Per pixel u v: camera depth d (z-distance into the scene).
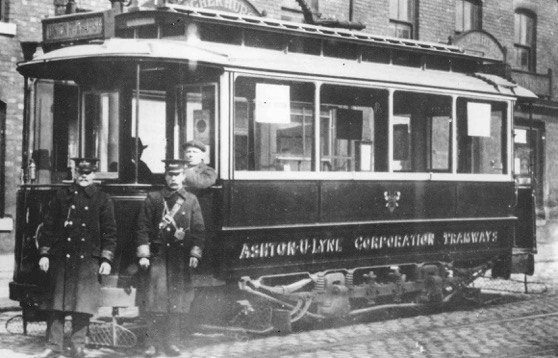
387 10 20.05
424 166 12.53
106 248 8.40
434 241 12.10
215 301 9.82
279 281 10.60
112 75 9.42
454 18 21.81
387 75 11.32
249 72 9.64
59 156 9.80
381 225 11.26
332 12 18.84
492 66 13.83
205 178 9.13
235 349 9.09
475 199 12.66
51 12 14.42
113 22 9.58
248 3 16.70
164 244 8.50
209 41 10.05
